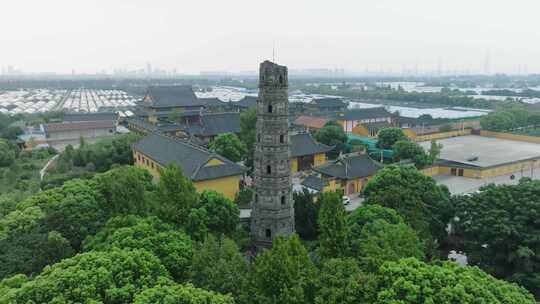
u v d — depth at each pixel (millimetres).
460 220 67250
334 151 138375
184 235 54812
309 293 41750
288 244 44688
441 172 127812
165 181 63781
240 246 63156
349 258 47406
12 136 172125
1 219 62688
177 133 143250
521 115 197750
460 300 35438
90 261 42344
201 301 37344
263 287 41531
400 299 36750
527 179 85938
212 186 88875
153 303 36406
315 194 88188
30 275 50625
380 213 60719
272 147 59312
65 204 62469
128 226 56375
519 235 57625
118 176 68062
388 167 79500
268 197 61000
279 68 57406
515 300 37031
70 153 130750
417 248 52656
